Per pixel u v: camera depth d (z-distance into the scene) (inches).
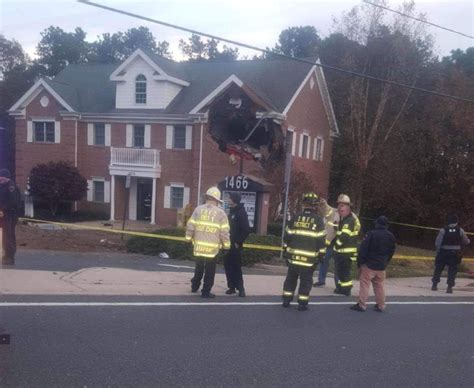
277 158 807.7
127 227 981.8
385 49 1186.0
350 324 290.2
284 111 962.7
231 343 236.8
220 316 283.6
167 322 262.7
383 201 1216.8
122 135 1112.8
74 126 1137.4
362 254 327.0
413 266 640.4
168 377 191.3
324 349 238.8
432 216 1182.3
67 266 430.3
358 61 1224.8
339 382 198.5
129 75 1103.6
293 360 220.1
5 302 277.4
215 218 323.3
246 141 786.8
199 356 216.2
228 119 800.9
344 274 379.2
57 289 315.6
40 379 181.2
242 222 334.6
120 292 323.0
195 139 1023.6
